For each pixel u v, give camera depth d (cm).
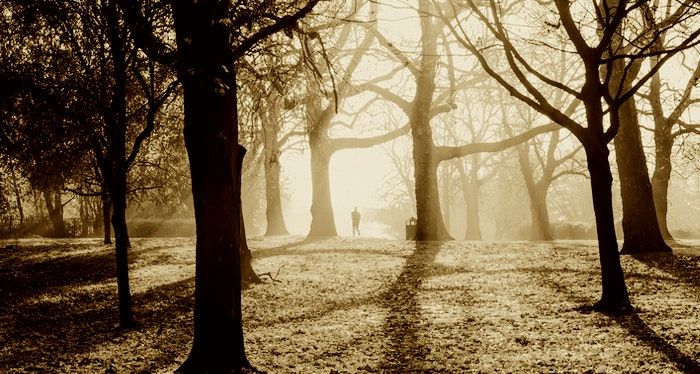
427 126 2727
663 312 973
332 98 2748
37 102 1122
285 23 812
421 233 2698
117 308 1334
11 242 2877
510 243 2362
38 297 1502
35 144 1335
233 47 895
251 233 4988
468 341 876
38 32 1074
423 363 774
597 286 1298
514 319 1009
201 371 700
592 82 1023
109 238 2586
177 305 1338
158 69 1120
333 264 1897
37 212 4622
